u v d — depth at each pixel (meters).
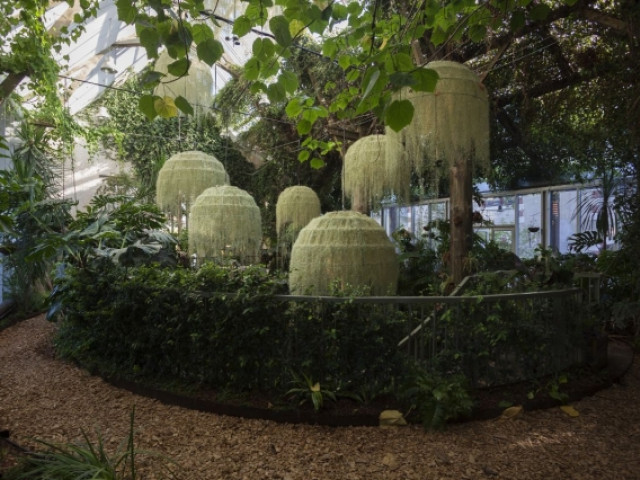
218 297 3.23
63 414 3.13
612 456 2.54
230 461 2.48
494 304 3.22
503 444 2.66
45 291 7.61
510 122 7.49
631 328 5.53
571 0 2.68
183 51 1.96
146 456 2.52
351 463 2.46
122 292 3.77
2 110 6.74
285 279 4.11
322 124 7.53
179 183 6.10
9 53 5.24
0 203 3.59
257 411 2.99
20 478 2.08
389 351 3.01
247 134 11.91
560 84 6.22
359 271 3.54
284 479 2.31
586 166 7.02
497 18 3.06
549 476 2.33
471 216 4.87
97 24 7.00
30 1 4.61
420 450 2.59
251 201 5.85
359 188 4.95
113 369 3.80
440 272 5.44
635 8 4.77
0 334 5.71
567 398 3.25
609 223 6.46
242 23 2.27
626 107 5.20
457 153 3.00
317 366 3.05
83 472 1.93
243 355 3.15
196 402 3.16
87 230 4.46
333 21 3.36
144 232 5.41
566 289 3.66
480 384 3.24
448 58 5.66
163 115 1.99
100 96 10.76
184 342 3.42
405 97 2.94
